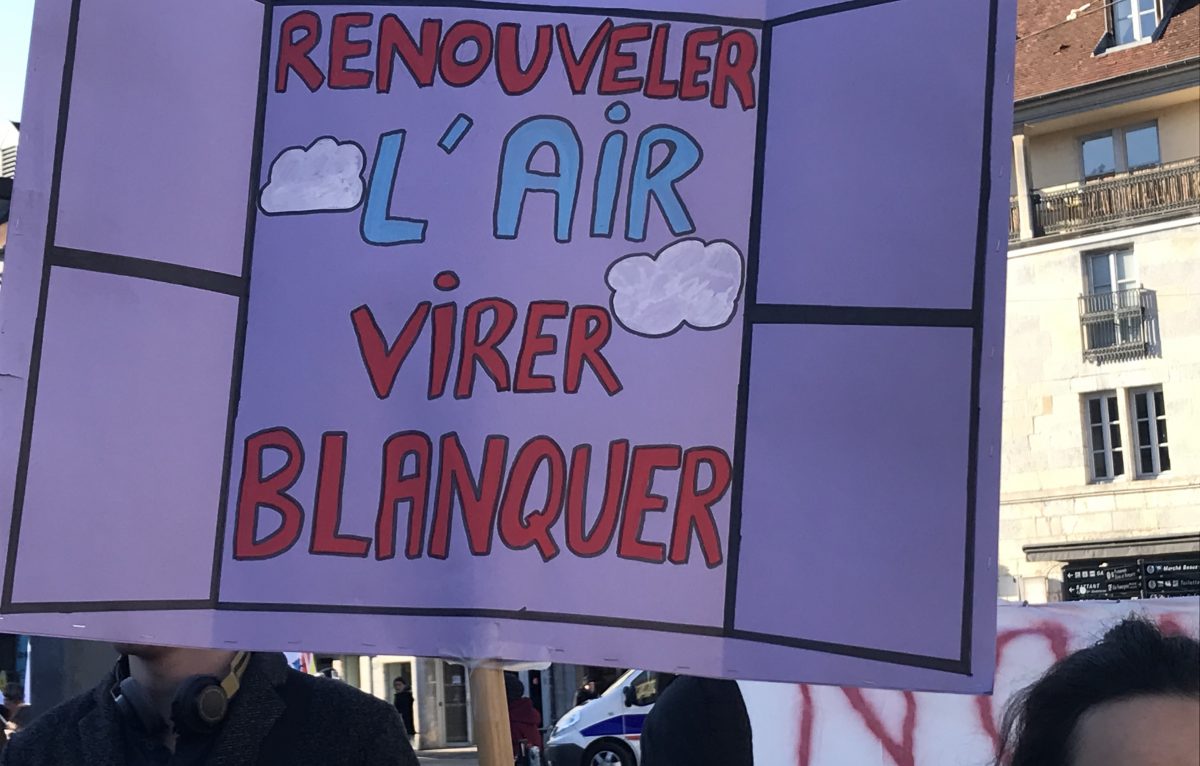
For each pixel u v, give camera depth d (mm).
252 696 1993
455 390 1999
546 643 1917
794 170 2031
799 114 2045
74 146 1954
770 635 1896
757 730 3936
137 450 1918
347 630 1930
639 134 2078
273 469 1977
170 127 2021
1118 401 21531
